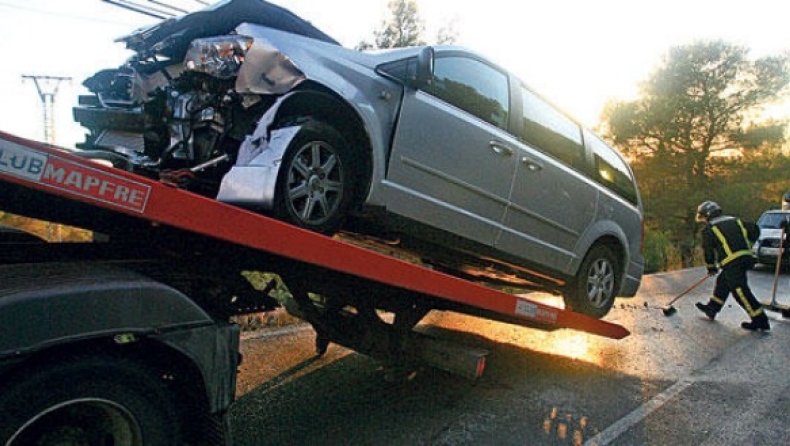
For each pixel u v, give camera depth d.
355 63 3.34
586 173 5.13
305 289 3.50
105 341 2.00
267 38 3.01
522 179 4.25
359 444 3.22
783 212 15.37
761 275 14.17
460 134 3.76
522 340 5.76
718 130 27.28
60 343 1.83
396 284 3.15
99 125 3.65
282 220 2.82
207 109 3.07
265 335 5.32
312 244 2.69
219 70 2.97
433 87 3.68
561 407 3.92
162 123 3.31
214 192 3.19
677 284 11.44
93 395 1.92
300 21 3.31
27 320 1.78
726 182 27.31
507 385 4.33
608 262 5.54
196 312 2.23
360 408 3.75
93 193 2.01
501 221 4.14
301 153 2.94
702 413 3.87
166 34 3.21
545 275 4.84
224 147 3.13
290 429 3.38
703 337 6.37
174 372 2.25
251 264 2.95
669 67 27.44
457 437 3.37
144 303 2.07
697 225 25.56
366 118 3.20
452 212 3.75
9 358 1.73
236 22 3.17
